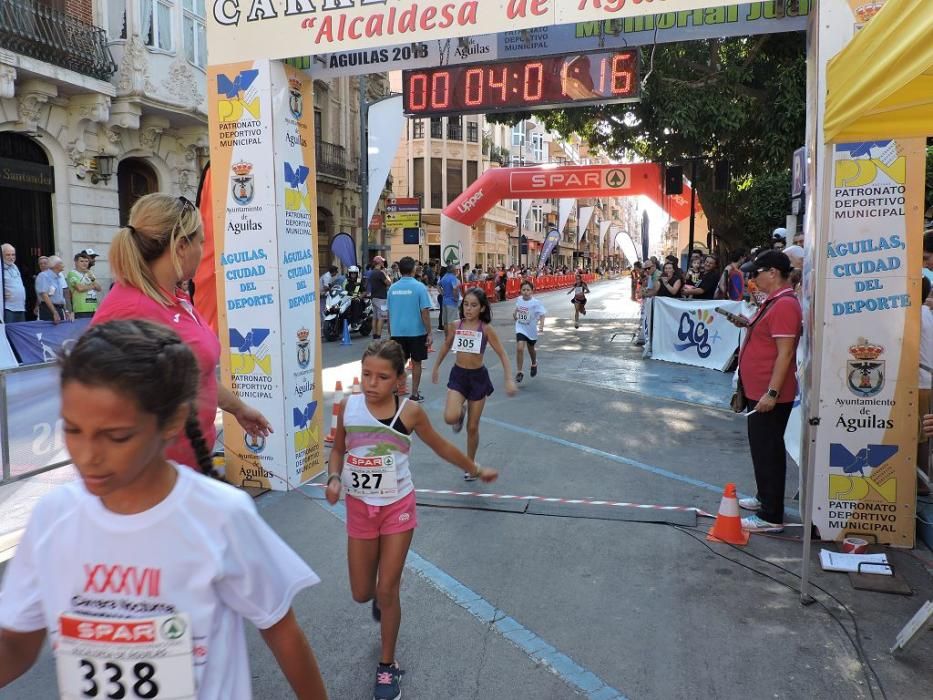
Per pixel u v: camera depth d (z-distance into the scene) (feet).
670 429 24.57
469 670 10.11
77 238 50.34
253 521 4.41
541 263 133.49
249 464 18.21
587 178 57.36
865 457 14.21
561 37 18.76
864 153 13.57
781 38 44.47
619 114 51.13
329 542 14.73
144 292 7.09
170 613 4.13
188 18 55.06
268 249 17.37
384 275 50.49
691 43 48.96
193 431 5.44
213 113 17.56
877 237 13.70
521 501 17.06
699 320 38.86
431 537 14.94
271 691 9.71
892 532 14.23
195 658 4.17
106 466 3.78
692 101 45.68
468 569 13.41
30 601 4.36
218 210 17.78
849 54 10.69
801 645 10.70
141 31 50.83
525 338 34.19
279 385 17.63
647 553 14.12
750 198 54.90
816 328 11.93
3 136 46.03
